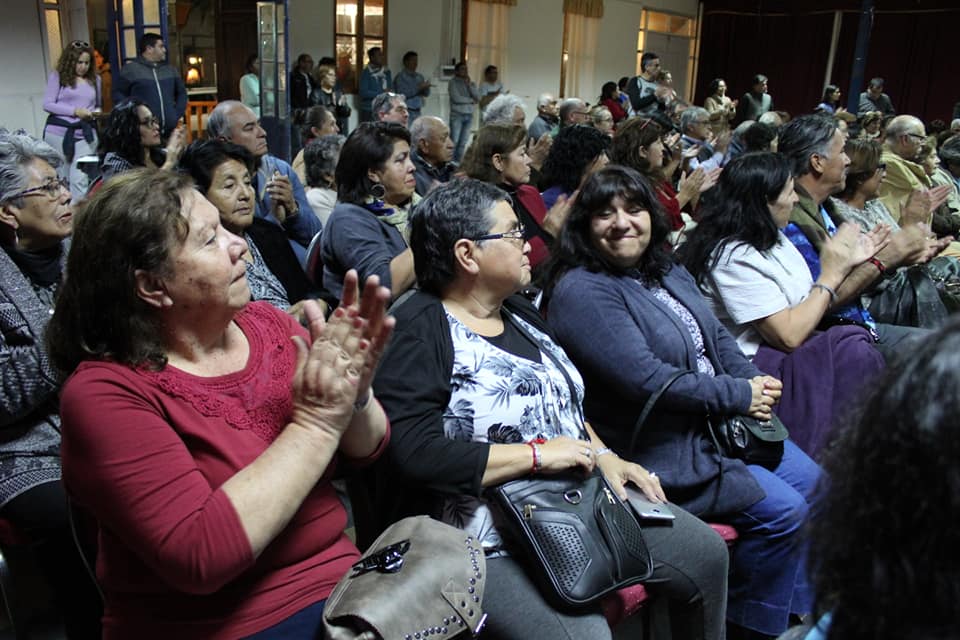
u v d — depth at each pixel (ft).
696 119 22.02
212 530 3.43
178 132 10.77
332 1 32.68
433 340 5.06
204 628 3.74
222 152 7.50
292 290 8.55
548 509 4.77
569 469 5.00
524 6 39.68
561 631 4.63
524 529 4.73
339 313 3.79
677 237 10.73
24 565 5.47
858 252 7.69
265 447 3.96
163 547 3.42
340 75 33.88
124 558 3.73
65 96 20.97
